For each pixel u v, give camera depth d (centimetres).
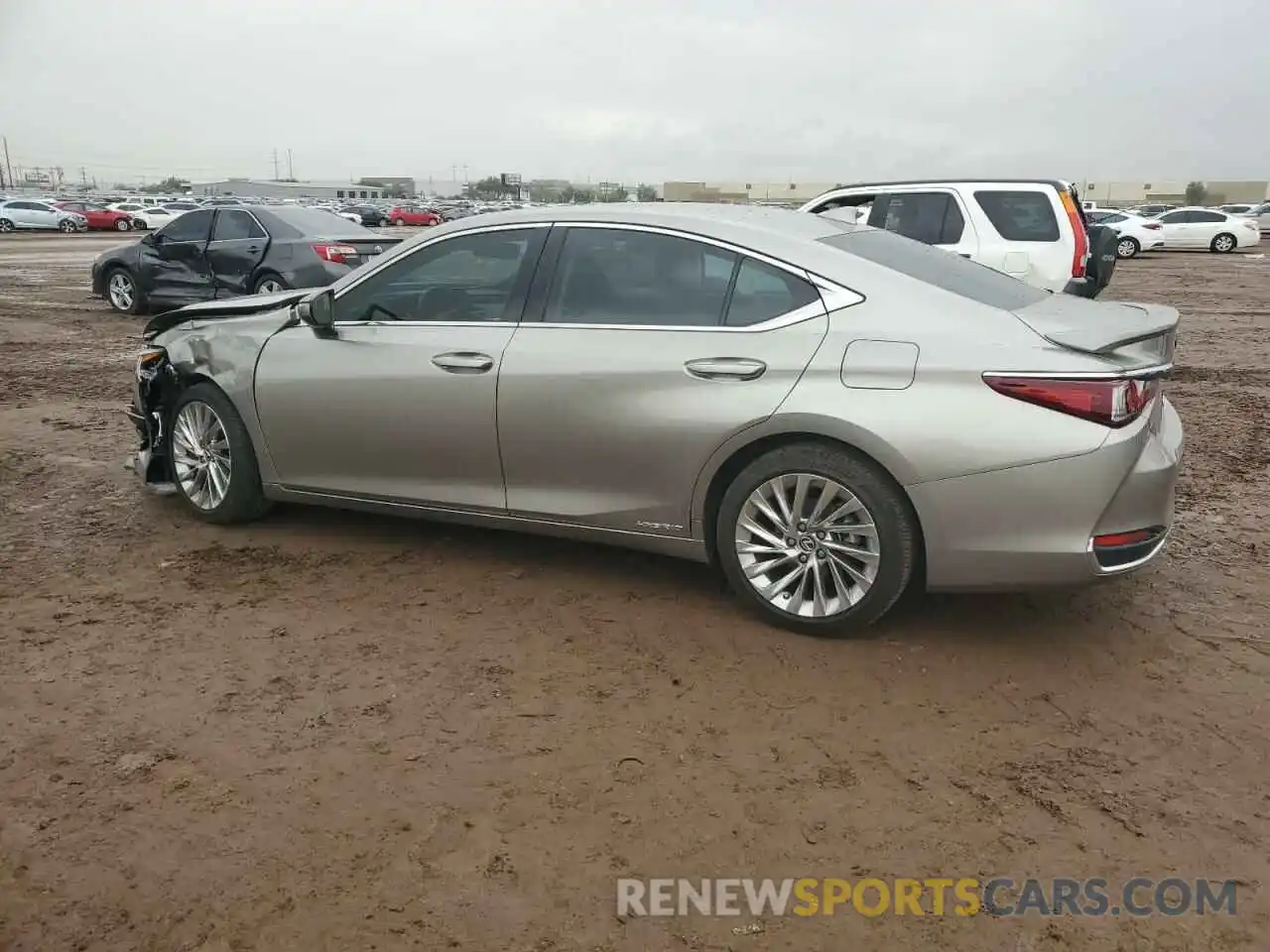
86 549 497
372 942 239
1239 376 1029
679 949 238
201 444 528
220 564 478
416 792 297
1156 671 373
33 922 246
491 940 240
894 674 370
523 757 316
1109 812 290
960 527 361
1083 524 350
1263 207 5122
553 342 423
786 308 389
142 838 276
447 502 458
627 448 408
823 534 386
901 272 392
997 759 317
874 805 293
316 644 395
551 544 504
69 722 335
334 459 482
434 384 445
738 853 272
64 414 818
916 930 245
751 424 383
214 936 241
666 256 416
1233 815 289
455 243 457
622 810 290
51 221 4688
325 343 479
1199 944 240
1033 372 349
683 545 414
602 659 381
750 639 398
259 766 311
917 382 361
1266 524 544
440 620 416
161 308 1493
